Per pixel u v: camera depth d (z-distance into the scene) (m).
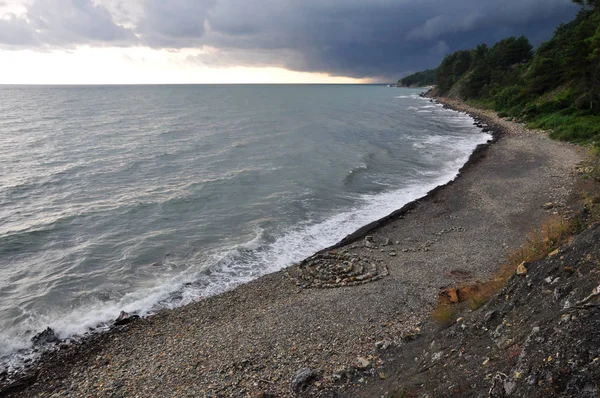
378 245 20.95
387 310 13.92
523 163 35.28
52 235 22.64
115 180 34.00
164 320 14.86
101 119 77.75
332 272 18.05
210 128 65.75
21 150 45.25
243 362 11.26
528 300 8.27
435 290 15.30
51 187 31.66
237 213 26.41
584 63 53.62
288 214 26.09
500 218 23.16
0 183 32.09
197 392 10.07
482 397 6.16
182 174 36.09
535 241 14.75
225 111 99.62
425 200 28.05
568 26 92.00
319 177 34.88
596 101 48.97
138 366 11.88
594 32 55.88
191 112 95.38
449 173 36.28
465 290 12.85
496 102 85.50
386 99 167.50
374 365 10.12
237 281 17.92
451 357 8.31
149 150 46.44
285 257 20.23
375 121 79.25
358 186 32.34
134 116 84.56
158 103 128.25
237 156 43.66
